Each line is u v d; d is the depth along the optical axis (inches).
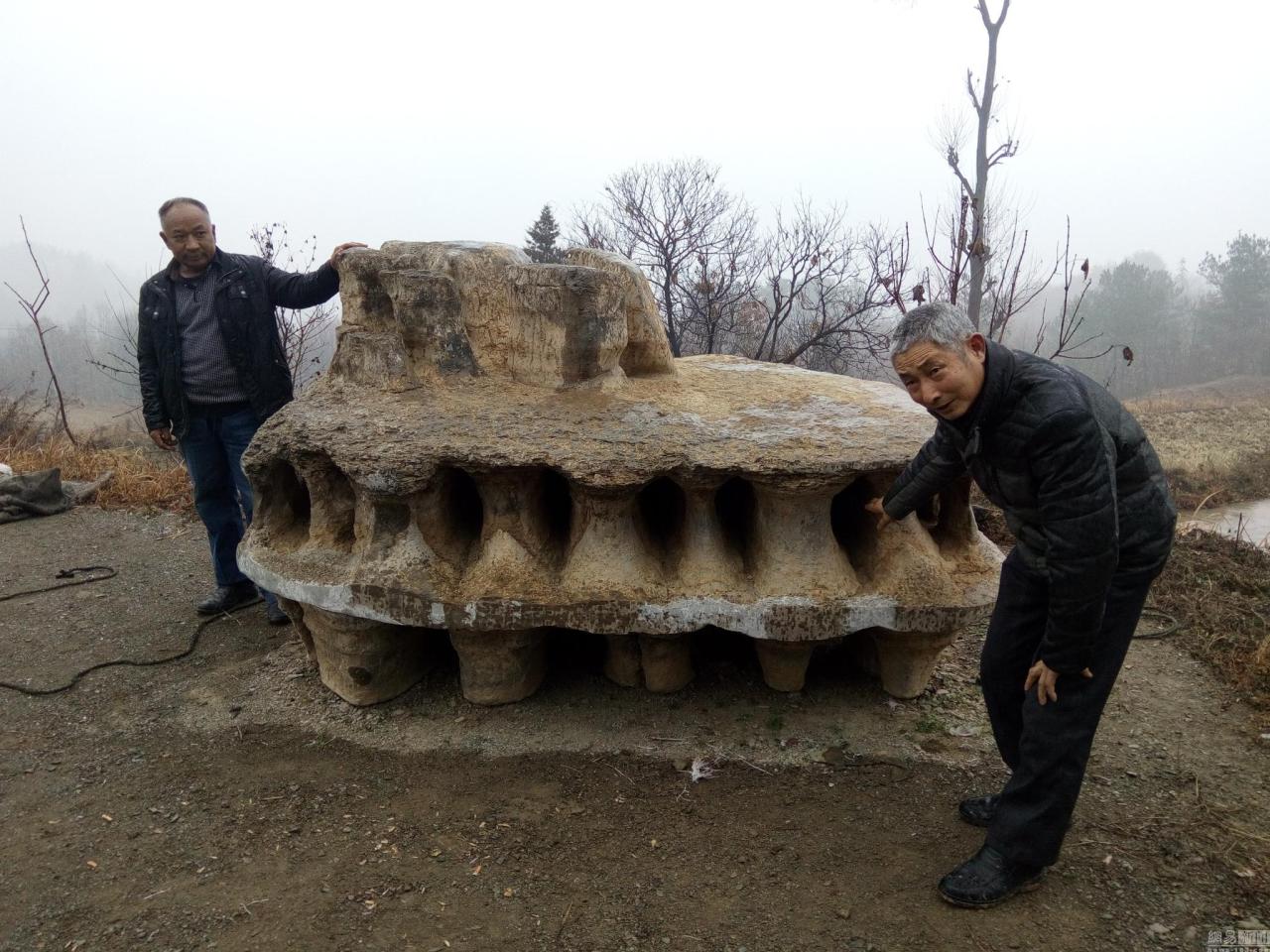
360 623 116.6
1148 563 72.9
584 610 108.0
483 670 119.1
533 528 111.9
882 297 452.4
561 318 114.8
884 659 120.3
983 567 111.1
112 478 270.5
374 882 87.7
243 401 145.9
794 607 105.7
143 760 113.3
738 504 119.7
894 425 109.1
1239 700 125.8
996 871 81.6
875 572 108.9
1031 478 70.9
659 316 130.4
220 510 156.9
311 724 120.3
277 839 95.3
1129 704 125.0
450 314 117.5
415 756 111.5
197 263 139.6
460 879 88.0
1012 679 84.8
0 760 114.2
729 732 114.5
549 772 107.2
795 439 105.0
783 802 100.2
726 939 79.1
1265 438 697.6
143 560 199.5
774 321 398.6
